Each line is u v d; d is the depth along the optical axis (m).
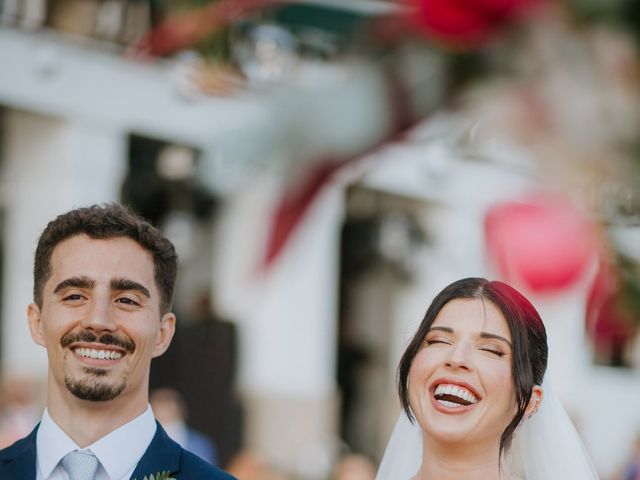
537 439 3.29
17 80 8.25
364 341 11.70
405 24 0.83
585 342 1.11
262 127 0.81
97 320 2.79
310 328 11.01
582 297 1.06
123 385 2.84
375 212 9.53
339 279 11.21
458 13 0.83
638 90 0.83
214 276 9.51
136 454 2.93
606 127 0.83
